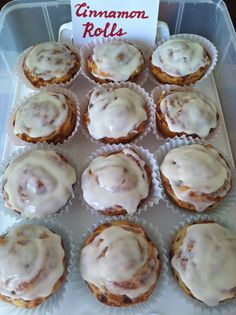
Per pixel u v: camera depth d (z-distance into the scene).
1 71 0.29
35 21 0.31
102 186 0.22
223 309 0.20
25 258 0.19
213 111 0.26
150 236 0.22
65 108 0.26
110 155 0.24
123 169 0.23
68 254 0.22
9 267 0.19
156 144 0.27
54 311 0.21
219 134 0.27
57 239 0.21
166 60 0.29
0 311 0.20
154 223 0.24
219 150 0.26
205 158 0.23
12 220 0.24
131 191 0.22
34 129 0.25
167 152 0.26
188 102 0.26
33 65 0.29
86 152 0.27
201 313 0.20
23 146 0.26
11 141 0.27
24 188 0.23
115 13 0.28
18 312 0.20
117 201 0.22
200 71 0.29
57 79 0.29
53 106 0.26
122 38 0.30
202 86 0.30
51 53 0.29
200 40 0.31
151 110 0.27
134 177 0.23
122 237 0.20
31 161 0.23
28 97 0.28
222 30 0.30
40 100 0.26
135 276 0.19
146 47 0.31
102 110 0.26
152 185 0.24
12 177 0.23
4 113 0.28
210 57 0.30
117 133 0.25
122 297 0.19
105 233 0.21
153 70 0.29
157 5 0.28
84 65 0.30
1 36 0.29
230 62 0.29
